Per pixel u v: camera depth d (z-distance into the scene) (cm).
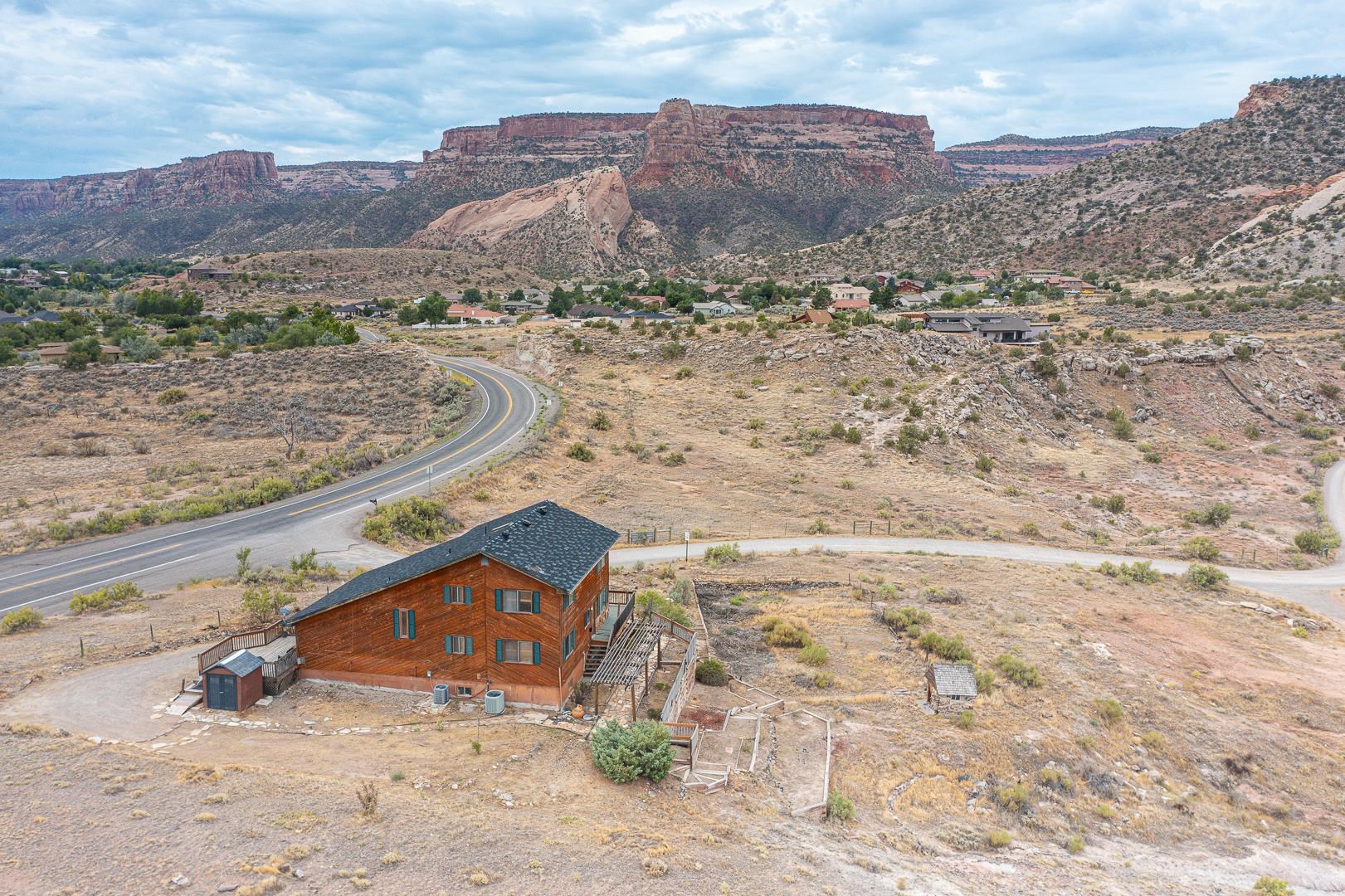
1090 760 3316
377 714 2911
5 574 4512
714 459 8300
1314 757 3559
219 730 2730
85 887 1736
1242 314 15012
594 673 3291
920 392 10375
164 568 4659
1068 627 4572
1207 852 2892
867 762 3080
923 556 5791
